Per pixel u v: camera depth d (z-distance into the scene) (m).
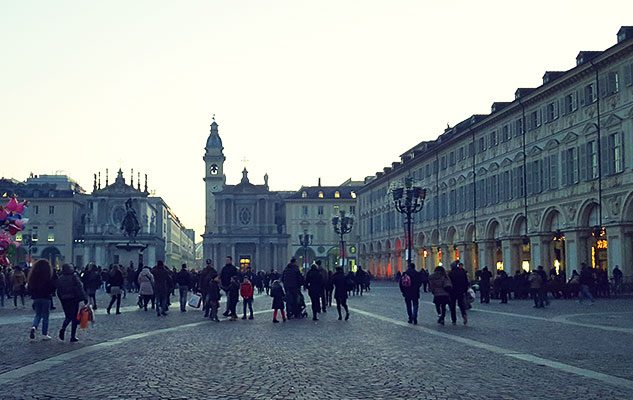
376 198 125.62
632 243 51.62
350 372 16.14
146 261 153.00
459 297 29.55
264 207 161.00
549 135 62.56
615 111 52.66
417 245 100.19
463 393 13.37
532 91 63.84
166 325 30.39
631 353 19.06
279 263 161.62
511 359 18.06
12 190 152.12
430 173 94.69
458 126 89.69
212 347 21.48
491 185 74.44
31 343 22.48
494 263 75.31
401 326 29.06
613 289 51.16
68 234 151.38
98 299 57.06
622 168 51.88
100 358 18.77
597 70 54.84
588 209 57.03
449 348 20.70
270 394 13.37
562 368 16.38
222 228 160.12
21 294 43.31
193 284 52.19
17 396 13.20
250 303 35.00
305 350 20.58
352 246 146.50
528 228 66.06
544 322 29.83
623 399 12.58
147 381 14.95
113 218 154.12
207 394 13.39
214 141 172.62
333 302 49.91
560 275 51.44
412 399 12.82
